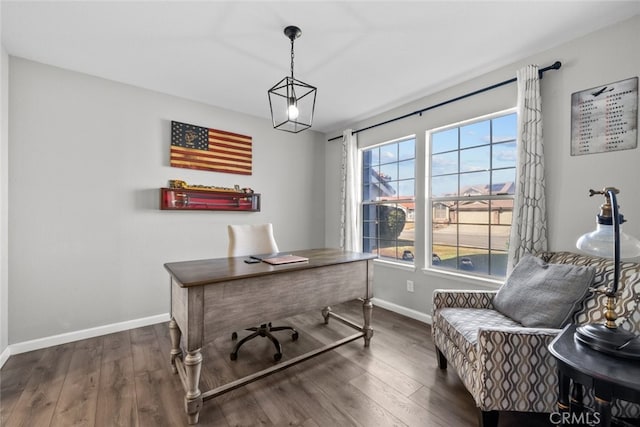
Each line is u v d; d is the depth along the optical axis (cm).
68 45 210
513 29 192
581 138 194
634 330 130
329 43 209
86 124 252
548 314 155
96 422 151
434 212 299
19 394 173
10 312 221
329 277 214
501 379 136
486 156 258
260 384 186
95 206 257
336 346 216
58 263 241
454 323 176
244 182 354
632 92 175
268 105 328
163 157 294
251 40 206
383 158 359
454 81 267
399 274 322
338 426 149
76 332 248
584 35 194
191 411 149
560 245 203
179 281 149
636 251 116
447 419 154
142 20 183
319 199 434
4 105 212
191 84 275
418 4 170
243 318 169
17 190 223
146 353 225
